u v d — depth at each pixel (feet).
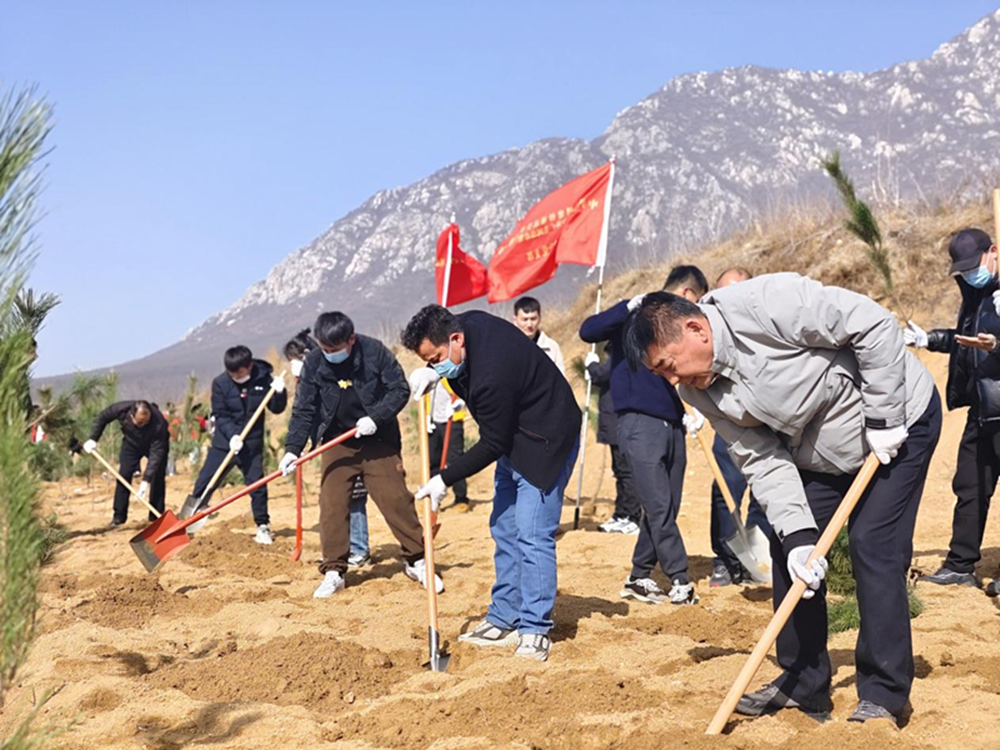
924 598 21.02
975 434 22.08
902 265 49.85
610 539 30.07
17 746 9.97
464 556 28.50
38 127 8.79
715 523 23.45
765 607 21.24
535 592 17.61
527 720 14.07
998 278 21.21
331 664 16.78
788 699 13.96
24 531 9.28
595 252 31.96
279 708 14.99
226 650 18.86
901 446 13.34
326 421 24.08
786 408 12.80
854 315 12.49
